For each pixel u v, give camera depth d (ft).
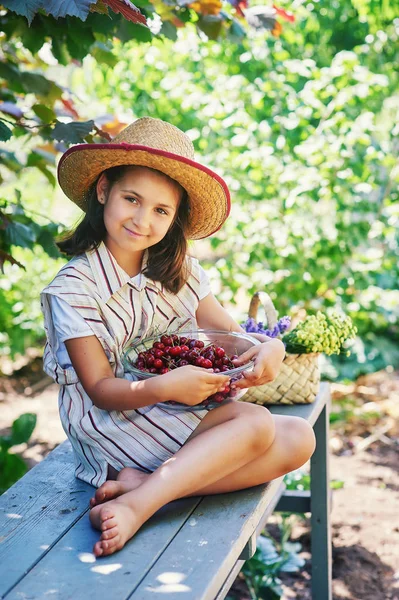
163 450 5.95
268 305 7.80
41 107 7.95
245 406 5.89
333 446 13.19
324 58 18.93
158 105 16.01
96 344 5.96
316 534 8.95
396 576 9.54
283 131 14.82
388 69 17.35
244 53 15.11
